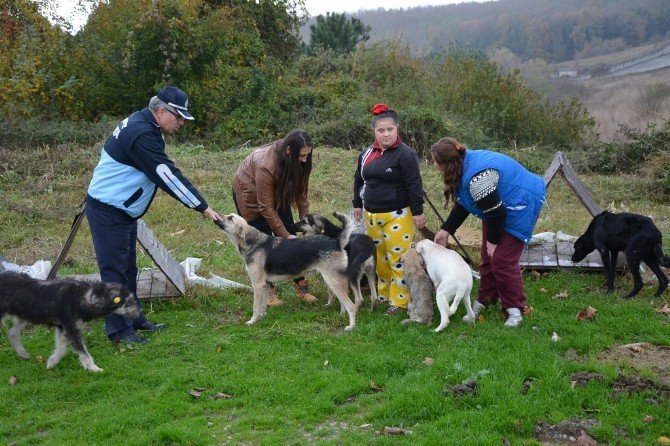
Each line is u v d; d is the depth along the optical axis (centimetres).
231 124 1753
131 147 539
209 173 1234
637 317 593
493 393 449
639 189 1230
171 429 423
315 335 591
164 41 1675
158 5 1659
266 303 640
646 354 524
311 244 609
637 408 431
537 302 648
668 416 419
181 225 977
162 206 1054
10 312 526
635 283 653
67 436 428
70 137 1438
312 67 2361
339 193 1170
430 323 597
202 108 1753
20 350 549
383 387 489
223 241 911
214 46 1758
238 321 637
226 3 2047
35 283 526
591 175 1433
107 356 554
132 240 589
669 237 869
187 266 759
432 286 642
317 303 685
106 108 1747
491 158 553
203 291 695
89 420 448
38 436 432
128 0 1712
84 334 604
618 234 654
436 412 438
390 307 646
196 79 1759
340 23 2877
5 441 429
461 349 530
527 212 563
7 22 1770
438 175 1311
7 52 1656
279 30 2227
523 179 559
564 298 660
